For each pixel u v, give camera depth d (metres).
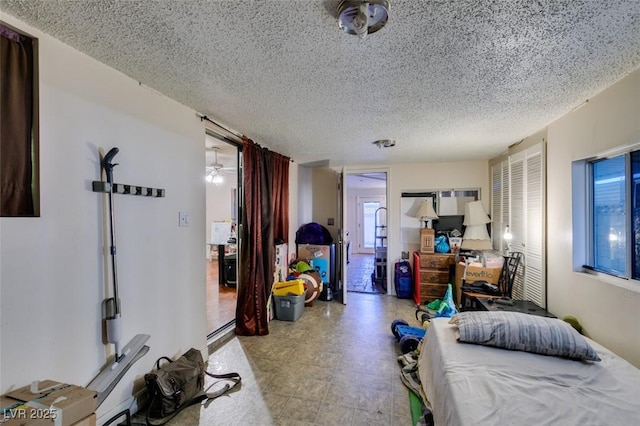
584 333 2.32
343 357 2.78
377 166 5.13
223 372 2.51
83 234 1.64
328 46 1.54
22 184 1.41
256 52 1.60
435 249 4.66
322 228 5.12
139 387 2.00
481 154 4.19
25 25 1.37
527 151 3.25
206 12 1.28
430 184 4.91
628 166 1.99
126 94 1.90
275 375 2.47
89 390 1.39
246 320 3.32
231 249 6.03
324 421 1.92
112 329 1.72
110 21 1.35
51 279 1.49
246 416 1.96
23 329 1.38
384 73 1.83
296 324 3.65
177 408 1.98
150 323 2.09
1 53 1.34
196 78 1.92
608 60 1.67
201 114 2.59
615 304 2.00
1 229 1.31
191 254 2.51
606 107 2.05
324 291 4.72
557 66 1.74
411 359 2.62
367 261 8.30
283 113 2.56
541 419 1.25
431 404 1.90
